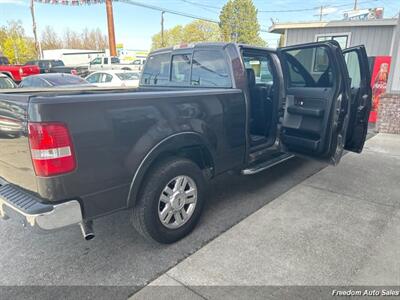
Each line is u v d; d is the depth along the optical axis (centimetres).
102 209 205
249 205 331
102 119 195
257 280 211
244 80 305
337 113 323
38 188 185
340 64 317
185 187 264
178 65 364
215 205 333
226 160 300
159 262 234
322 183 394
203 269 224
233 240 261
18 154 196
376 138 666
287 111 374
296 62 384
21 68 1489
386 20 1084
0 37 4025
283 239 261
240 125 305
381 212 310
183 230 264
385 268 221
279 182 400
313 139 346
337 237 263
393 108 703
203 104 262
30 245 261
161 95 229
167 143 234
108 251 250
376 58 813
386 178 411
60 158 179
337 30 1198
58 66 2081
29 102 175
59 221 187
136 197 225
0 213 213
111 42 1705
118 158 206
